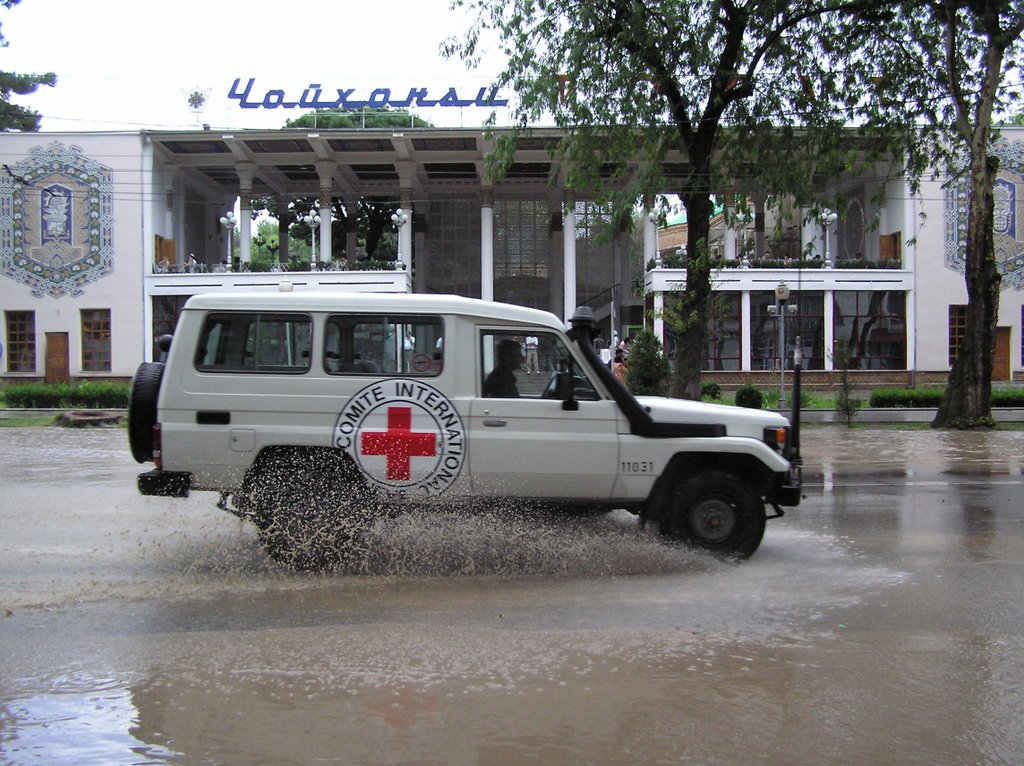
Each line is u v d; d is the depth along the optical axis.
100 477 12.02
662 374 23.84
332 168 36.41
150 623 5.26
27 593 5.91
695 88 18.38
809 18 18.50
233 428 6.60
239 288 35.50
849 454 15.77
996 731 3.75
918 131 20.86
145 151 35.19
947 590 6.01
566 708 3.96
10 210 35.50
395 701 4.04
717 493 6.85
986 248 21.25
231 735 3.69
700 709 3.96
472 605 5.67
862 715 3.91
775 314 34.88
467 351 6.74
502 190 41.88
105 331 35.88
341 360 6.70
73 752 3.54
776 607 5.61
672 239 57.09
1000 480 12.12
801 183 18.91
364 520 6.67
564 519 6.97
